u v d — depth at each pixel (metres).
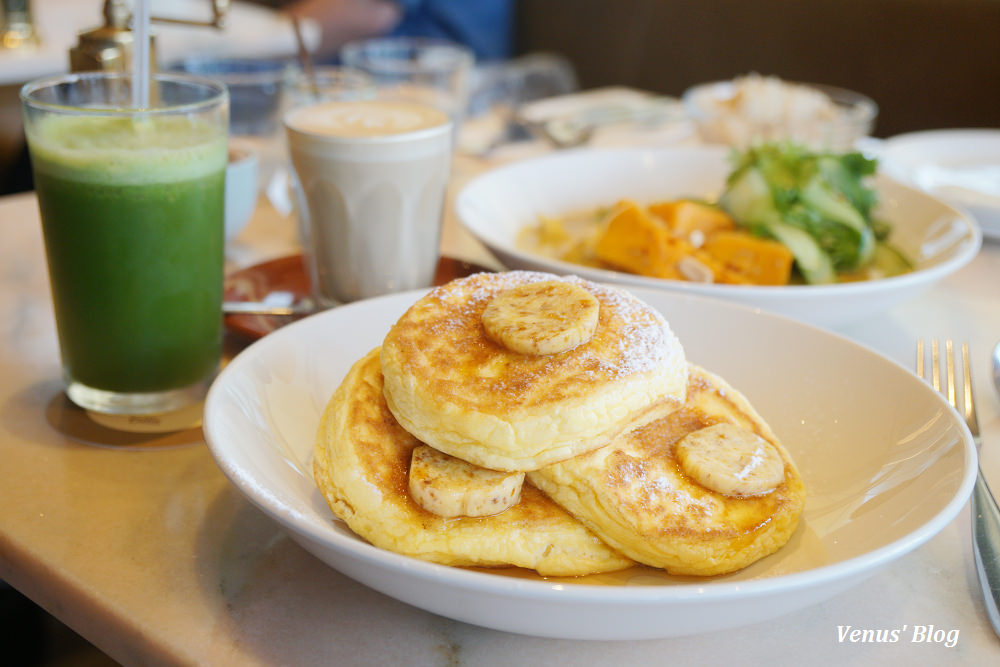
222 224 0.49
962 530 0.43
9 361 0.53
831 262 0.67
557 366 0.38
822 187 0.69
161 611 0.38
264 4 1.90
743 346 0.50
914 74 1.48
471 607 0.34
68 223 0.46
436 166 0.57
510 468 0.37
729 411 0.43
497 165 0.90
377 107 0.59
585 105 1.09
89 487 0.44
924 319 0.62
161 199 0.46
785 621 0.39
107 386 0.48
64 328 0.48
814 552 0.39
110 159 0.45
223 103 0.48
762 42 1.66
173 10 1.61
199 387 0.50
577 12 1.91
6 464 0.45
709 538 0.37
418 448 0.39
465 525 0.38
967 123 1.45
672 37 1.78
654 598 0.33
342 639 0.37
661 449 0.41
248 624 0.38
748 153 0.73
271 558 0.41
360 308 0.49
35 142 0.45
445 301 0.42
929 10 1.45
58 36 1.44
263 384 0.44
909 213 0.70
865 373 0.46
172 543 0.41
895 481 0.40
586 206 0.78
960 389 0.52
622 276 0.54
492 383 0.38
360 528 0.38
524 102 1.19
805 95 0.93
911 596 0.40
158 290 0.47
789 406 0.47
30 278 0.63
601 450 0.39
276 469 0.40
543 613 0.34
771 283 0.66
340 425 0.40
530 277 0.44
